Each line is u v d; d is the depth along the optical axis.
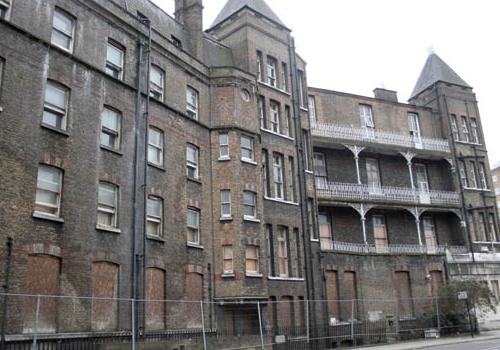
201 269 25.94
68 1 21.75
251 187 28.23
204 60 30.41
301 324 30.05
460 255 41.03
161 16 28.98
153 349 19.56
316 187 36.50
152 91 25.50
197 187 26.91
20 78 19.03
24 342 17.27
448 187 44.25
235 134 28.42
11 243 17.56
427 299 37.72
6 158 17.98
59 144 20.03
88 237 20.45
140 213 23.12
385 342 32.91
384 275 37.12
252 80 30.22
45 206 19.22
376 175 41.84
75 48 21.67
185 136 26.78
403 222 41.59
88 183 20.92
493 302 40.41
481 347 25.12
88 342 19.25
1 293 16.06
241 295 26.05
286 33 35.34
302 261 31.42
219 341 22.86
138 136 23.81
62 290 19.00
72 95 20.98
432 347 27.11
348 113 41.31
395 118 43.75
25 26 19.69
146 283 22.83
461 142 45.06
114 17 23.94
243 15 32.81
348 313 34.34
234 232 26.92
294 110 34.31
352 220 39.03
